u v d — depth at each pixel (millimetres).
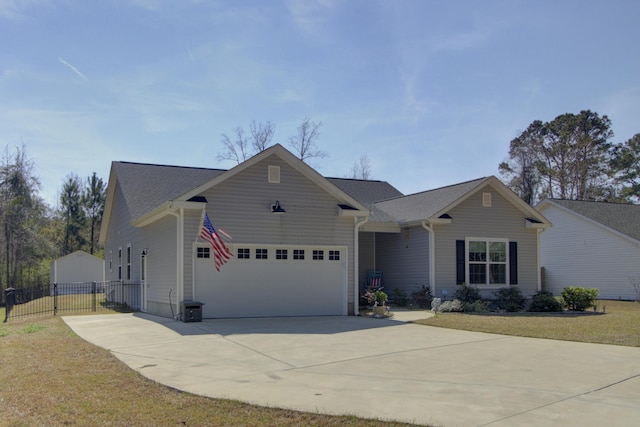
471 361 9328
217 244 14766
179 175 24906
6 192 38219
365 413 6281
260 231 16484
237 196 16281
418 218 20672
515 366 8852
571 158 48094
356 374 8367
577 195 47750
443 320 15430
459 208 21047
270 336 12406
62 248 49375
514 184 50375
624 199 47656
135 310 20797
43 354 10328
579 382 7684
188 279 15531
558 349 10477
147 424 6020
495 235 21609
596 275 27406
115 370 8727
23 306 24391
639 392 7121
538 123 50656
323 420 6066
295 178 17062
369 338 12109
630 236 25734
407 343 11367
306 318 16281
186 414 6344
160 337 12383
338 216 17578
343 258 17594
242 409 6500
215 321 15266
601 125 47969
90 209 51312
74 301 26969
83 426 5965
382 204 25500
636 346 10750
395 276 22391
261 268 16547
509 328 13531
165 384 7754
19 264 39188
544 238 30406
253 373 8508
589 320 15508
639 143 48000
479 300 19422
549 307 19078
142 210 20953
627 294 25828
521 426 5770
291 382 7863
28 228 39219
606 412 6242
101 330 13922
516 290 20750
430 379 7969
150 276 19109
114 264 27125
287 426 5914
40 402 6875
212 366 9062
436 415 6172
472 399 6828
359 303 21031
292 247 16891
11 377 8297
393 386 7559
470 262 21109
